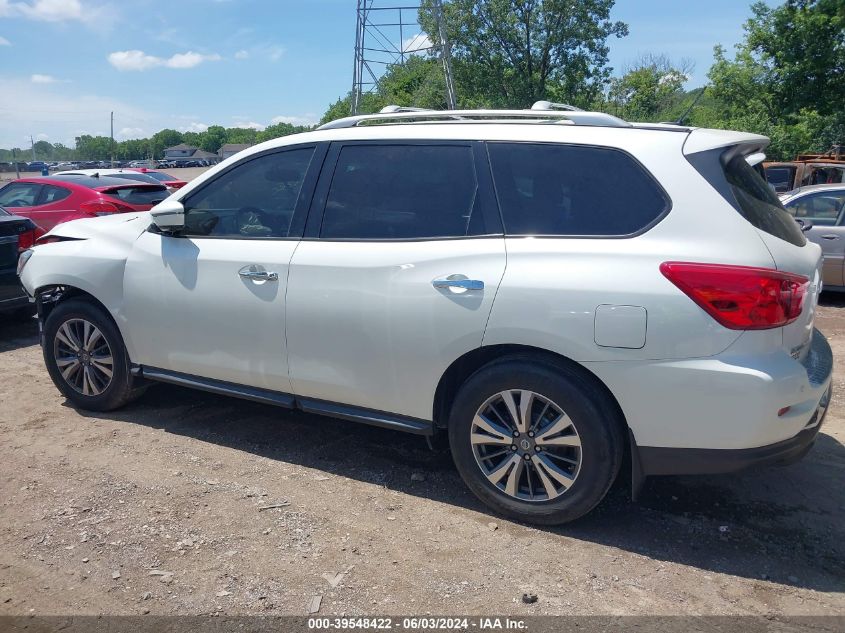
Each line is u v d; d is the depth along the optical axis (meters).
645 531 3.41
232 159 4.23
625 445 3.62
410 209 3.64
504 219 3.41
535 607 2.84
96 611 2.81
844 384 5.59
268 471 4.02
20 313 7.48
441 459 4.21
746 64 26.55
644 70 34.12
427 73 34.06
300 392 3.95
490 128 3.60
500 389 3.36
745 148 3.44
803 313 3.12
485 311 3.29
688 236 3.05
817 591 2.96
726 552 3.24
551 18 26.86
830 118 28.39
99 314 4.61
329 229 3.82
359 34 23.72
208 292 4.09
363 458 4.22
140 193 11.02
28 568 3.09
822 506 3.65
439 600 2.88
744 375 2.89
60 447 4.31
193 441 4.42
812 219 9.18
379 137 3.83
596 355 3.10
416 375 3.54
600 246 3.16
